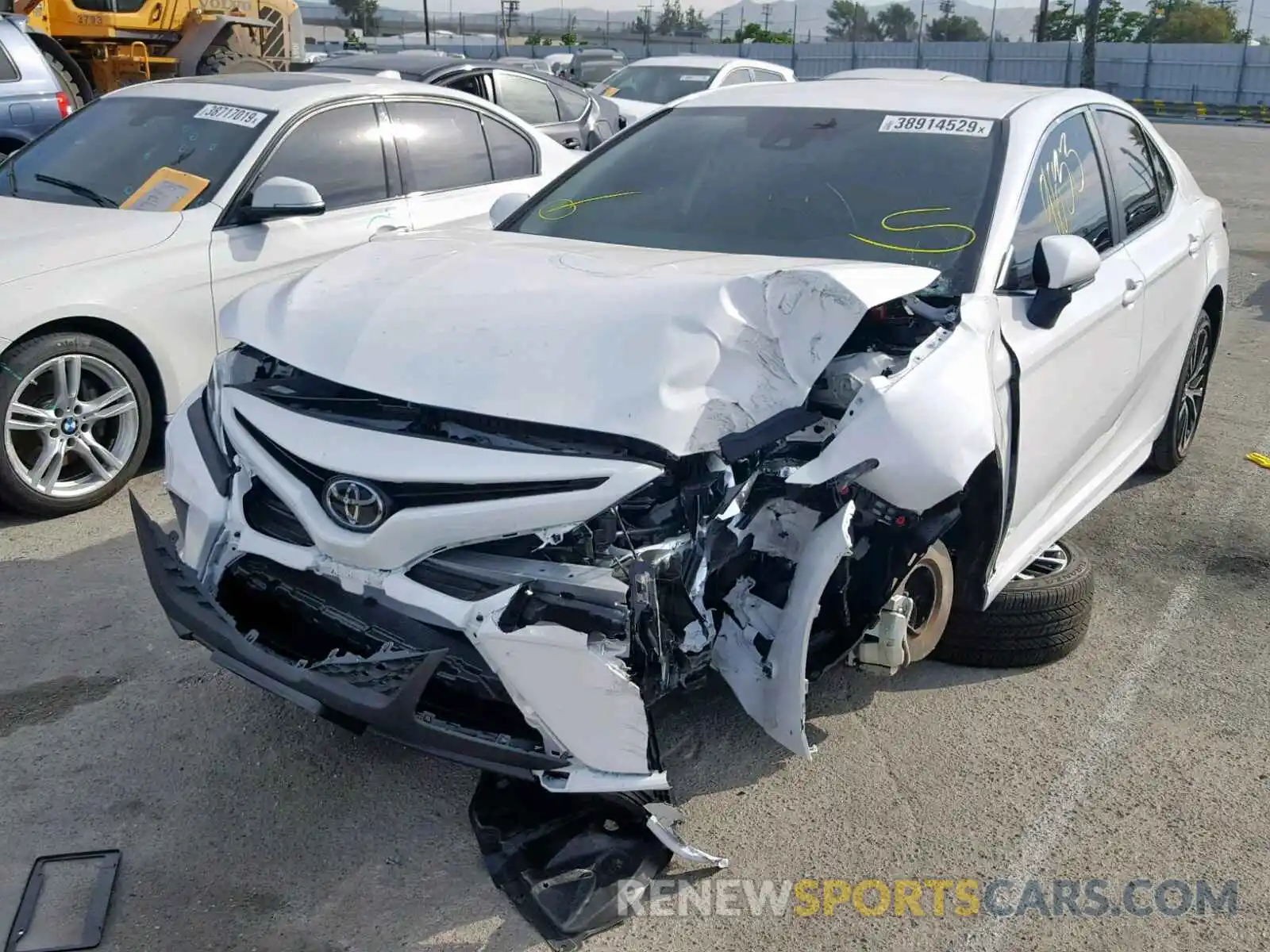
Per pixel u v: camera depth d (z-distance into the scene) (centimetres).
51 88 934
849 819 310
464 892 281
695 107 454
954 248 352
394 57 1059
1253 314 923
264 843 296
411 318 294
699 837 301
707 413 264
